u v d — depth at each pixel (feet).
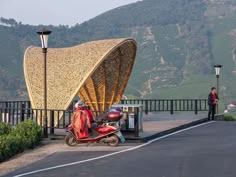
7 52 424.87
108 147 48.67
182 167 35.55
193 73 459.32
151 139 55.42
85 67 73.10
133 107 55.52
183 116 94.58
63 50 79.10
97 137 49.34
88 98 92.94
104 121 49.90
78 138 49.62
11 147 46.32
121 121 55.62
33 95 72.90
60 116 68.64
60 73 73.92
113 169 35.22
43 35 56.08
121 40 77.87
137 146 49.11
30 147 50.37
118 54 87.15
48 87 72.95
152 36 577.02
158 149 46.37
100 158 41.01
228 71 452.35
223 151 44.39
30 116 68.85
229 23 593.01
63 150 47.19
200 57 490.49
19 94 335.26
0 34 461.78
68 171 34.76
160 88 428.15
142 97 404.98
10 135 50.34
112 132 49.16
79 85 71.56
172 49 528.63
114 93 92.79
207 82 420.36
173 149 46.21
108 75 90.63
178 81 446.19
